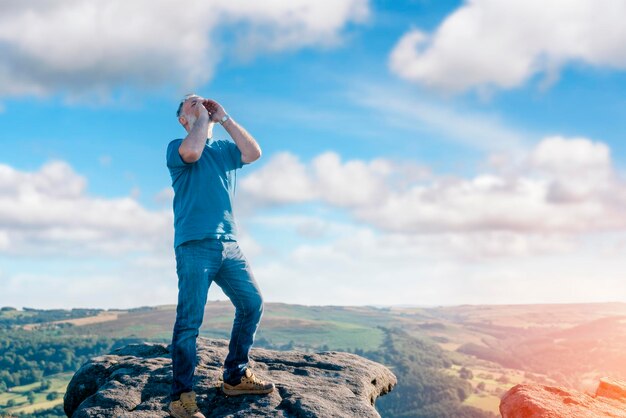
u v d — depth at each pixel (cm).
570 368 18712
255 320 503
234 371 507
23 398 15150
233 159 502
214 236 459
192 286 454
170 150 473
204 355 626
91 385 606
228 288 493
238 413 479
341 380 570
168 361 614
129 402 502
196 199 464
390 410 16738
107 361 636
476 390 17725
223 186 481
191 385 471
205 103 499
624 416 401
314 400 494
